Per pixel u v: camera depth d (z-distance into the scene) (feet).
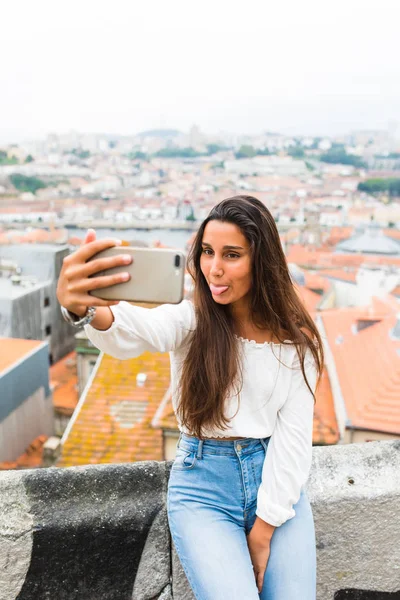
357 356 52.24
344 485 4.41
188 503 3.67
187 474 3.75
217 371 3.49
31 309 84.58
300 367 3.67
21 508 4.04
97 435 43.01
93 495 4.17
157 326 3.39
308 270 101.19
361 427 40.93
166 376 49.06
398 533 4.44
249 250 3.35
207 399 3.51
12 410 59.67
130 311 3.26
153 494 4.21
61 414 71.46
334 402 46.80
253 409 3.64
